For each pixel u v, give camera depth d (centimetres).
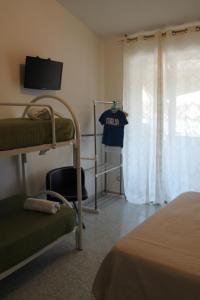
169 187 380
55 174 334
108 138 397
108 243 287
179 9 319
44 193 296
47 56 329
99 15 353
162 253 147
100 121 400
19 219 232
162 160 381
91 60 402
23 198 284
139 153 395
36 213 246
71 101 371
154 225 181
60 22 342
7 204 268
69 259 255
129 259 149
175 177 375
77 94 381
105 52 423
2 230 211
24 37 299
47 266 245
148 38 377
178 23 352
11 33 285
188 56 349
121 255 152
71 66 366
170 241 160
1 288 215
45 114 244
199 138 353
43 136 231
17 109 300
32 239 210
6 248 190
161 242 159
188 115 356
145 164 393
